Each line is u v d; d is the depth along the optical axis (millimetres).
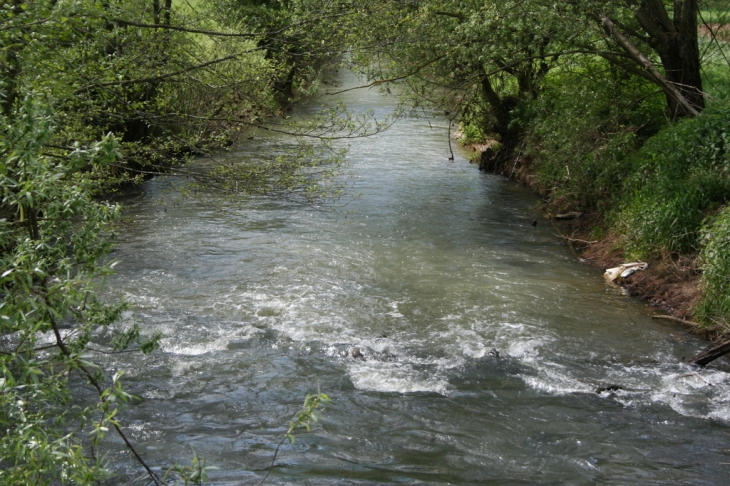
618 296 11328
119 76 8289
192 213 15617
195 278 11602
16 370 7426
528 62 17359
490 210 16578
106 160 3891
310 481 6012
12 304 3424
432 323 10016
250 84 9633
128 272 11789
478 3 14367
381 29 11164
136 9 8883
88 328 4004
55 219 3830
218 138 9406
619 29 15086
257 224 14930
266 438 6816
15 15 6770
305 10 9508
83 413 3906
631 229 12562
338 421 7215
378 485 5980
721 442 6934
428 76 16109
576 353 9156
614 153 15023
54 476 3545
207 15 10023
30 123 3736
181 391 7812
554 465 6441
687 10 14961
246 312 10227
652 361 8969
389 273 12125
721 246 10109
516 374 8484
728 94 15969
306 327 9727
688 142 13039
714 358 8719
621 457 6602
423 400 7742
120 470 6117
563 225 15367
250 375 8250
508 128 19547
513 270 12469
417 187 18672
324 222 15180
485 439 6918
